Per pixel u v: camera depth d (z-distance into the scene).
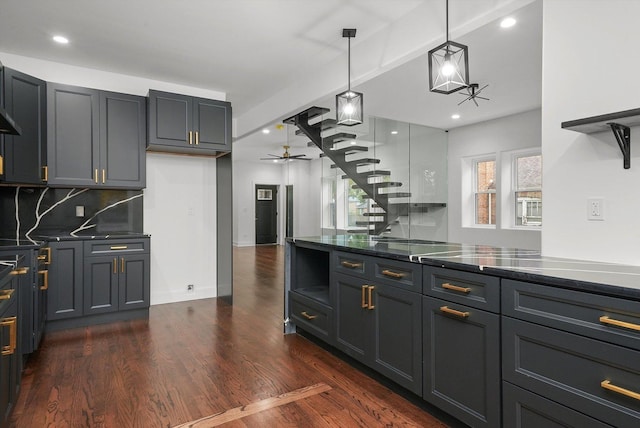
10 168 3.01
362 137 5.91
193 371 2.52
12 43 3.25
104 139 3.66
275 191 11.18
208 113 4.11
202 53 3.51
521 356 1.52
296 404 2.10
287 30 3.08
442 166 6.27
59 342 3.05
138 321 3.63
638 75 1.69
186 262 4.47
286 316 3.34
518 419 1.53
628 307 1.21
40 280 3.01
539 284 1.45
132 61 3.66
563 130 1.96
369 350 2.36
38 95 3.26
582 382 1.33
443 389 1.86
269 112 4.88
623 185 1.75
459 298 1.78
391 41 2.98
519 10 2.28
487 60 3.25
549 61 2.02
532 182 5.29
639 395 1.17
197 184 4.54
